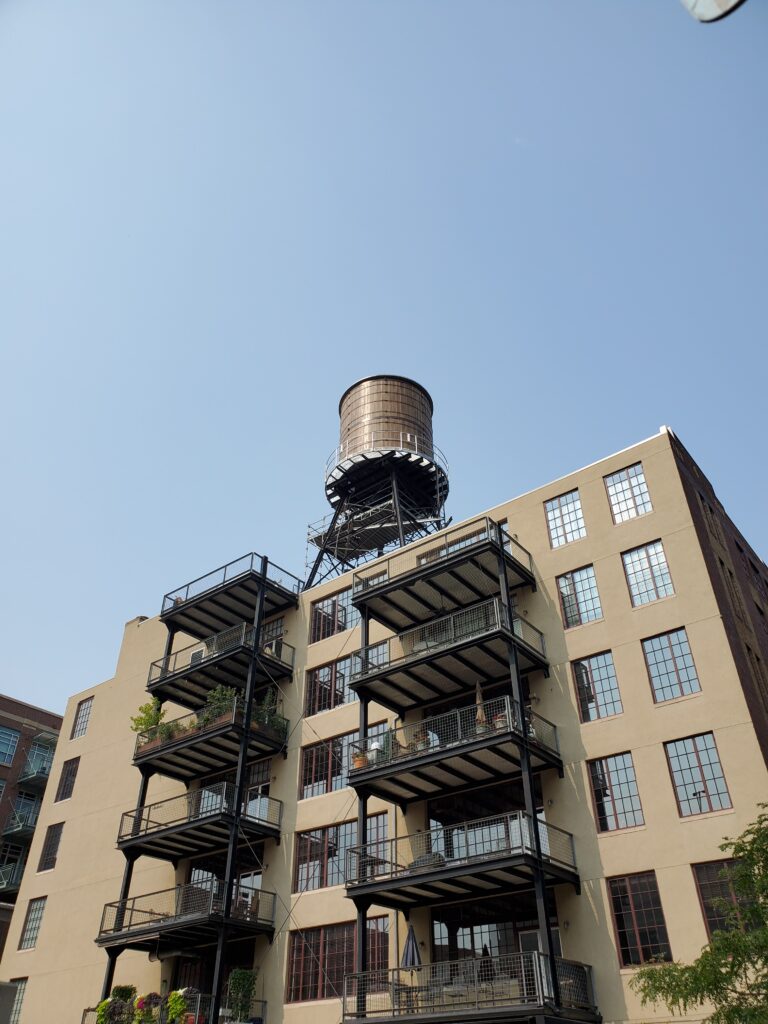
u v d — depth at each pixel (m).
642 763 22.22
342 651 31.38
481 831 23.97
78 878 34.38
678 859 20.44
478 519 28.38
